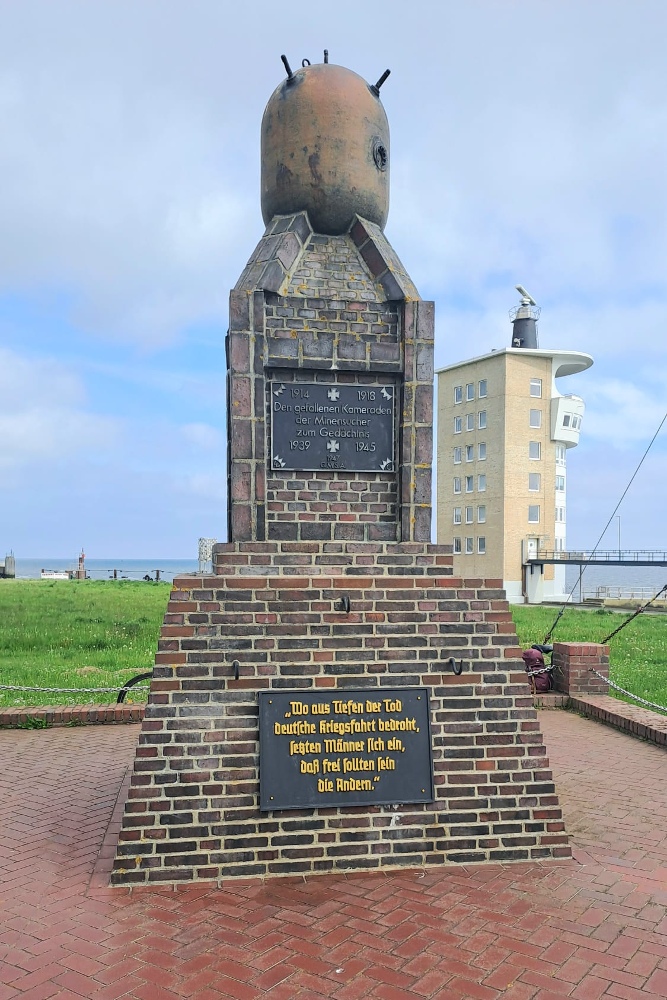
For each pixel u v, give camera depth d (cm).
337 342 587
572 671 1053
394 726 530
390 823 514
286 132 611
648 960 396
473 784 529
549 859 524
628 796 670
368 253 604
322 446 584
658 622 2739
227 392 602
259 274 583
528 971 385
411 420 589
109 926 428
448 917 440
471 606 556
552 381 4600
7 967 386
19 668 1310
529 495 4547
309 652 533
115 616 2153
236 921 434
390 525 590
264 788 505
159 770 500
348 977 379
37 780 709
